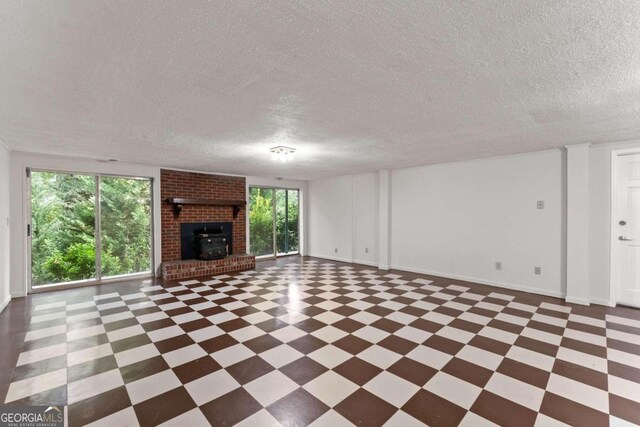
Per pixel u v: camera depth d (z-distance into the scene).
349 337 2.79
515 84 1.94
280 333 2.88
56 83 1.89
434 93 2.09
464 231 5.04
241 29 1.33
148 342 2.69
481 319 3.23
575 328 2.97
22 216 4.17
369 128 2.96
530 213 4.32
